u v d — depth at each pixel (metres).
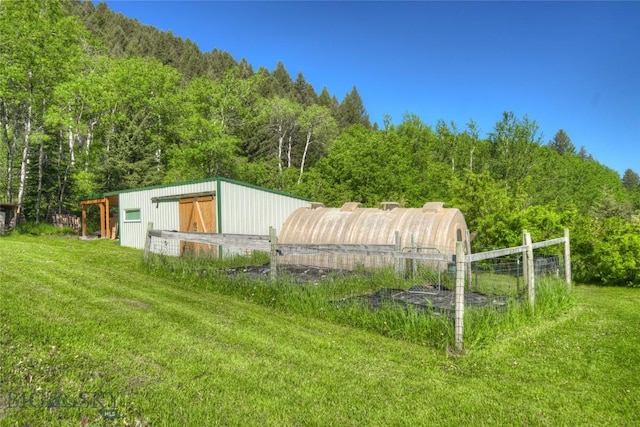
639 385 4.55
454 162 43.75
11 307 5.84
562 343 6.03
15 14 22.56
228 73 40.81
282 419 3.53
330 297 7.74
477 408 3.91
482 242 14.56
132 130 31.17
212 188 14.27
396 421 3.61
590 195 54.00
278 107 49.50
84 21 69.44
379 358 5.14
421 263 10.62
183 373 4.25
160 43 76.94
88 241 20.12
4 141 26.67
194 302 7.49
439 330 5.79
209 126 35.53
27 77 23.67
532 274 7.63
